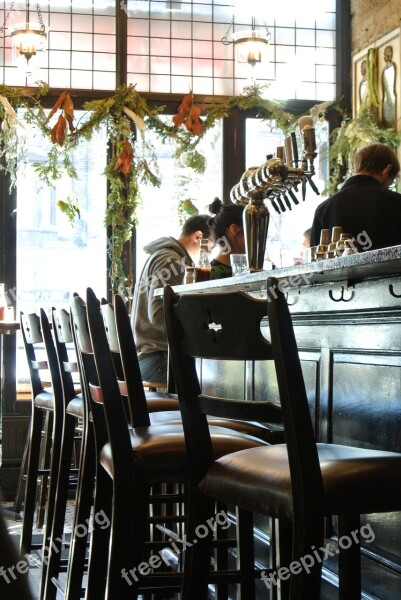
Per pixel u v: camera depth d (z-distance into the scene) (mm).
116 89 6379
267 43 5957
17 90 6188
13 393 6219
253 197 3344
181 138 6273
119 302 2195
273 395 3061
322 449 1707
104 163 6281
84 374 2539
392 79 6070
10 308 5766
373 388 2295
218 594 2699
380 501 1502
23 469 5273
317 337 2656
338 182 6328
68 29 6391
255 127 6492
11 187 6180
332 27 6668
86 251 6348
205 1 6555
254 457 1698
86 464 2754
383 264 1862
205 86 6531
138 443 2021
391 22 6062
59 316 3223
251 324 1508
